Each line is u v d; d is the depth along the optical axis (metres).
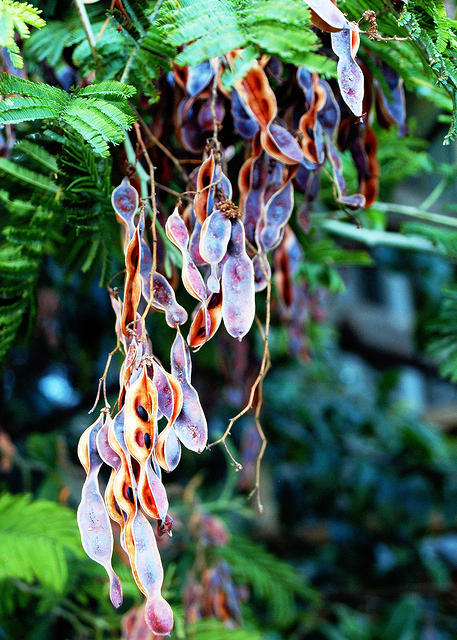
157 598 0.66
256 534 2.67
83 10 0.78
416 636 2.50
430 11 0.73
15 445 2.08
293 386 2.78
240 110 0.78
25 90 0.72
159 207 0.83
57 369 2.29
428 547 2.93
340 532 2.70
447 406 4.05
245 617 1.59
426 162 1.28
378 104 0.83
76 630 1.45
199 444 0.69
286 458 2.71
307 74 0.77
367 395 3.10
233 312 0.70
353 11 0.77
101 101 0.72
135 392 0.67
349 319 3.04
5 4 0.69
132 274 0.71
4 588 1.27
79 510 0.67
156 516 0.66
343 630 2.41
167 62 0.78
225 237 0.71
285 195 0.76
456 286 1.07
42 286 1.80
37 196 0.85
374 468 2.65
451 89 0.75
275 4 0.71
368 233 1.37
